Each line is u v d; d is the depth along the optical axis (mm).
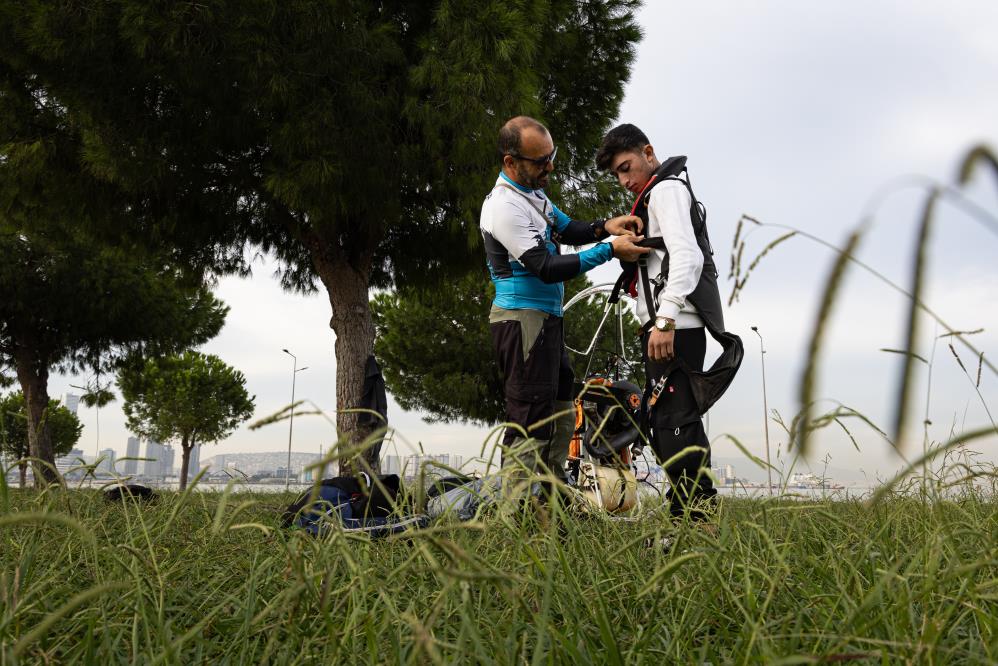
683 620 1097
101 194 7641
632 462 3252
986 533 1185
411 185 7875
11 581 1252
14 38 6438
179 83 6586
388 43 7219
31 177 7473
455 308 12117
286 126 6531
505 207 2945
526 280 2998
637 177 2924
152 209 7922
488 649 1063
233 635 1305
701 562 1278
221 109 6754
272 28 6488
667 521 1382
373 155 6969
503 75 7000
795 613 1132
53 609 1295
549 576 948
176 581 1494
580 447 3510
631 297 2979
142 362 15492
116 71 6574
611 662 964
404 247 9086
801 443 341
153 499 2688
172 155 7133
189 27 6180
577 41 9000
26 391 13359
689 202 2734
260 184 7621
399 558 1509
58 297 12688
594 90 9531
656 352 2590
